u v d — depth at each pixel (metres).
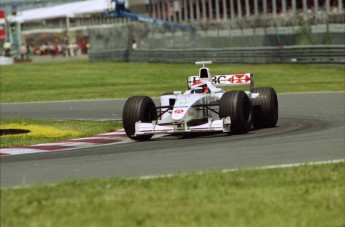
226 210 24.89
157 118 49.78
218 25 163.62
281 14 153.25
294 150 39.06
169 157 38.72
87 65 183.38
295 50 130.88
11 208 26.73
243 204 25.64
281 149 39.62
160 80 122.50
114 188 29.45
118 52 189.38
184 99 46.84
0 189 30.69
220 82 52.44
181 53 160.25
